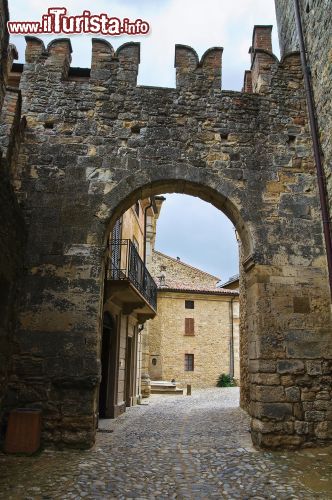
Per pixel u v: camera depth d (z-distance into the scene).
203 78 8.55
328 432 6.73
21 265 7.08
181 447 6.91
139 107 8.23
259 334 7.08
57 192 7.62
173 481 5.07
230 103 8.39
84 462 5.75
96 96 8.23
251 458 6.13
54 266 7.21
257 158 8.05
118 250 12.55
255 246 7.52
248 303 7.78
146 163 7.88
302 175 8.02
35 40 8.51
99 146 7.93
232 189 7.83
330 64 7.50
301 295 7.33
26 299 7.02
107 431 8.52
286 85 8.61
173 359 27.19
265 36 9.05
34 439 6.15
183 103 8.32
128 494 4.57
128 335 13.90
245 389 11.72
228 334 28.30
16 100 7.19
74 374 6.72
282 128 8.30
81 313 7.00
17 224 6.68
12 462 5.68
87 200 7.61
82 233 7.42
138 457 6.18
